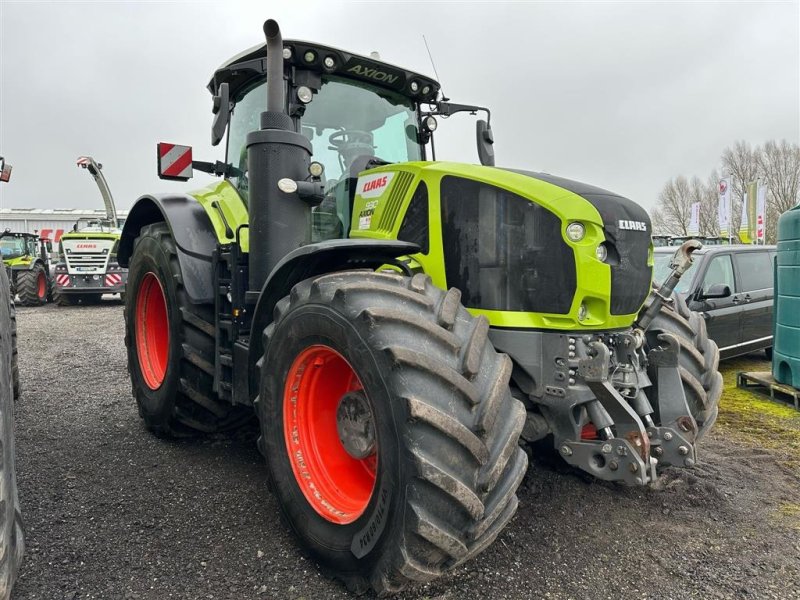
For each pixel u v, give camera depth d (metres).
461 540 1.81
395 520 1.80
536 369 2.30
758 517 2.78
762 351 7.65
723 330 6.18
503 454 1.85
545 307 2.29
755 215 20.67
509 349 2.33
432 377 1.84
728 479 3.27
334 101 3.35
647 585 2.17
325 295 2.12
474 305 2.44
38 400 4.76
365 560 1.94
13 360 4.55
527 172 2.63
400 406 1.79
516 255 2.35
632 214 2.43
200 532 2.50
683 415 2.47
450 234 2.51
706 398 2.85
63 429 3.97
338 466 2.35
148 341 4.02
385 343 1.87
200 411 3.51
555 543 2.45
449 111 3.78
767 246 7.12
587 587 2.14
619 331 2.40
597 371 2.15
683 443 2.37
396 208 2.72
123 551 2.33
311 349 2.20
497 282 2.38
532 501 2.83
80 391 5.08
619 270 2.31
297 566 2.24
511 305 2.36
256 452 3.53
